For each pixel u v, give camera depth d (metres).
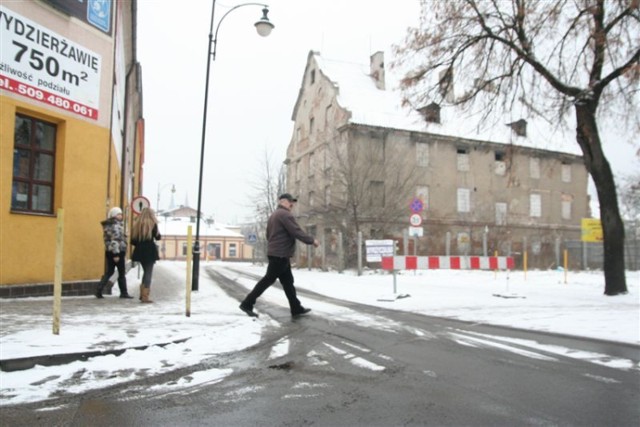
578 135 12.23
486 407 3.71
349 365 4.98
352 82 37.44
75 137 10.01
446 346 5.93
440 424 3.36
